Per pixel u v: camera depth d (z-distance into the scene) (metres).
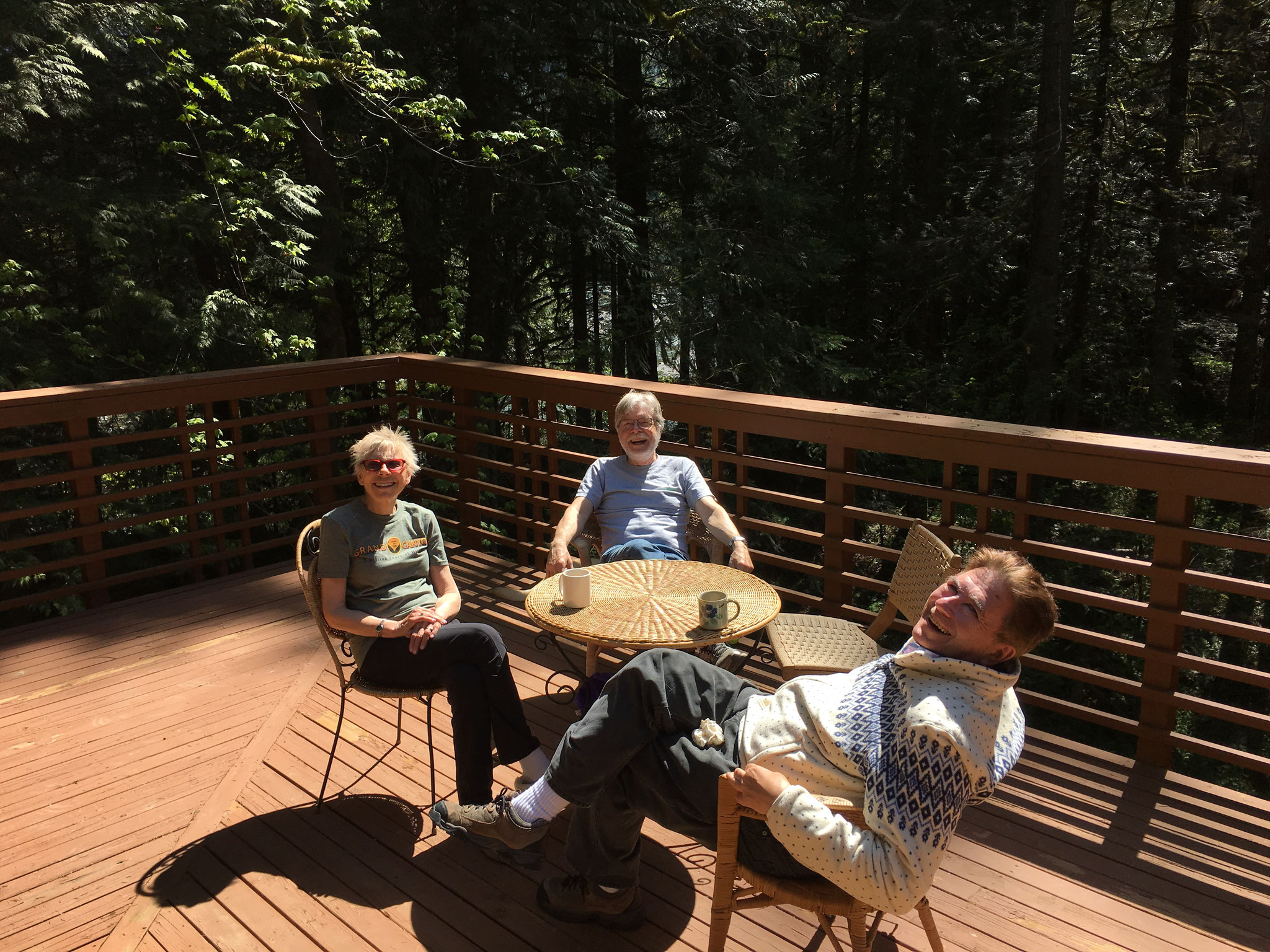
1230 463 2.70
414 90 9.95
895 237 15.00
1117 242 15.57
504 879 2.48
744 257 12.55
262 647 4.00
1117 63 14.28
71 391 4.33
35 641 4.07
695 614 2.65
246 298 9.13
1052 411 15.09
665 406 4.19
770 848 1.83
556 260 13.67
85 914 2.36
